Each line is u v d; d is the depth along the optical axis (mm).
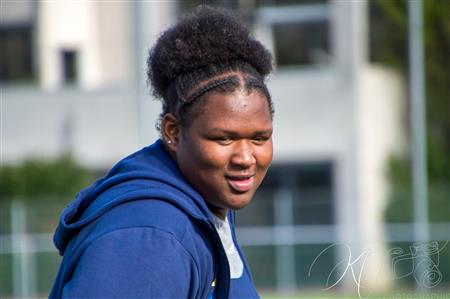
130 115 69625
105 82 71188
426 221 44938
